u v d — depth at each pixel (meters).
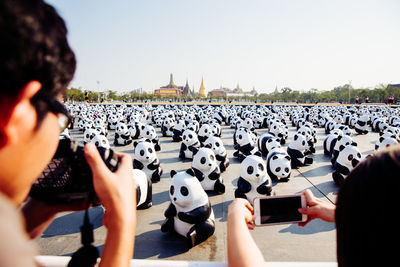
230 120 26.47
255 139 15.35
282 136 17.06
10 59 0.57
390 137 12.38
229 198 8.10
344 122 26.53
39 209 1.15
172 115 27.39
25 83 0.62
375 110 39.31
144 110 33.06
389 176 0.74
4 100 0.61
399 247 0.71
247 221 1.52
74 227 6.41
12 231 0.44
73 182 1.03
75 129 23.22
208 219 5.84
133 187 1.08
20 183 0.70
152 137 15.37
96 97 77.62
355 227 0.81
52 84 0.71
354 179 0.85
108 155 1.07
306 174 10.70
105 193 0.96
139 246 5.66
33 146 0.69
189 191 5.63
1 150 0.63
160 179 10.01
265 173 7.40
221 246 5.65
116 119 24.08
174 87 180.38
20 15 0.58
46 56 0.65
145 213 7.24
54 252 5.48
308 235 6.12
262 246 5.70
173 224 6.11
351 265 0.83
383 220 0.73
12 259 0.39
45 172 1.03
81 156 1.01
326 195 8.52
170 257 5.29
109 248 0.93
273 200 1.75
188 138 12.80
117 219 0.95
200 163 8.30
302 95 100.12
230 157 13.28
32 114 0.68
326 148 14.16
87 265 1.00
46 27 0.66
